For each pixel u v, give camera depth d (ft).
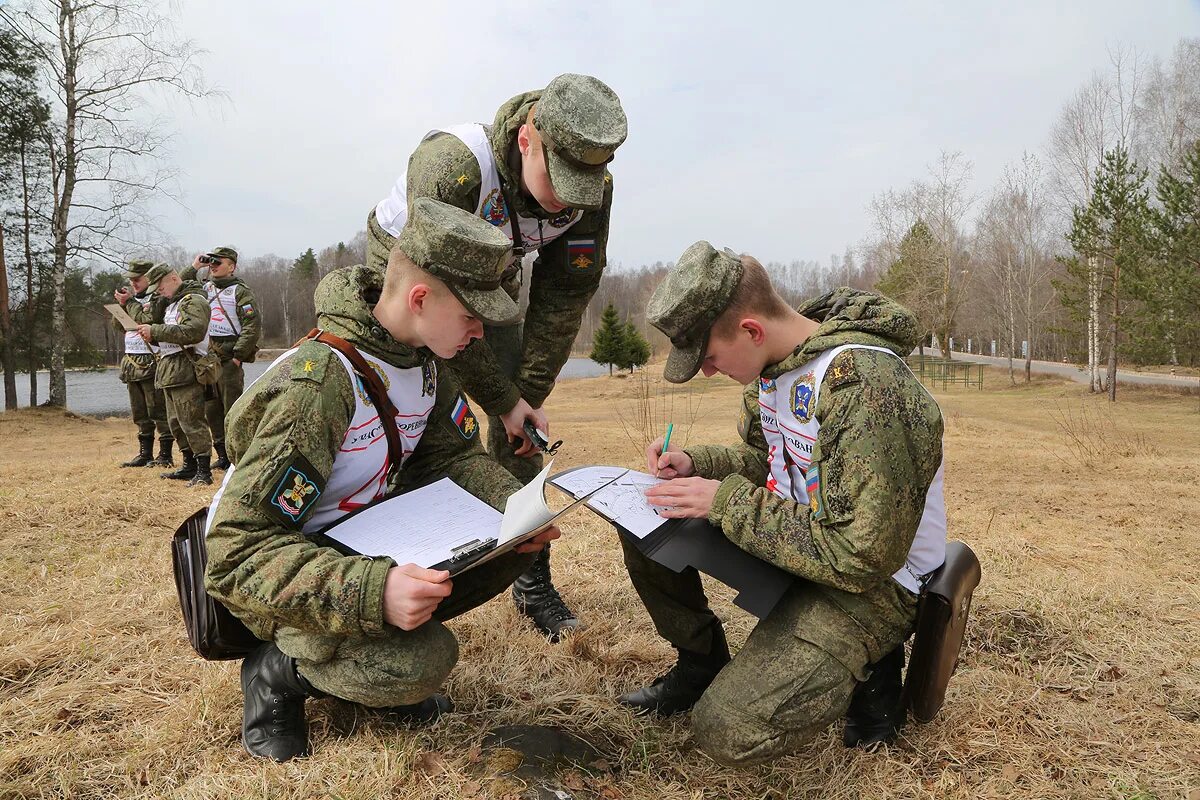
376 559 6.33
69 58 66.03
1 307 68.49
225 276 23.26
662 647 9.95
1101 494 20.95
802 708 6.59
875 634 6.90
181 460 27.99
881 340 6.82
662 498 7.11
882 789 7.02
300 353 6.66
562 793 6.86
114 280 82.17
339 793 6.61
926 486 6.57
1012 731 7.98
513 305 6.59
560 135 7.32
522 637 10.14
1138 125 104.99
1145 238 78.33
